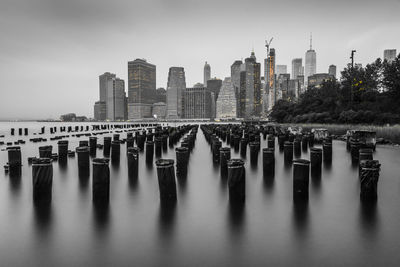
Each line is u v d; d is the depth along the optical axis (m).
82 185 11.91
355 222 7.61
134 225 7.48
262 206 9.03
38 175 9.72
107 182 9.82
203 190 11.17
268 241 6.46
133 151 13.42
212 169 15.83
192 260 5.64
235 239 6.59
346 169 15.60
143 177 13.57
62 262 5.60
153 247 6.21
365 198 9.71
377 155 20.89
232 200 9.53
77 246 6.28
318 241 6.46
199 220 7.82
